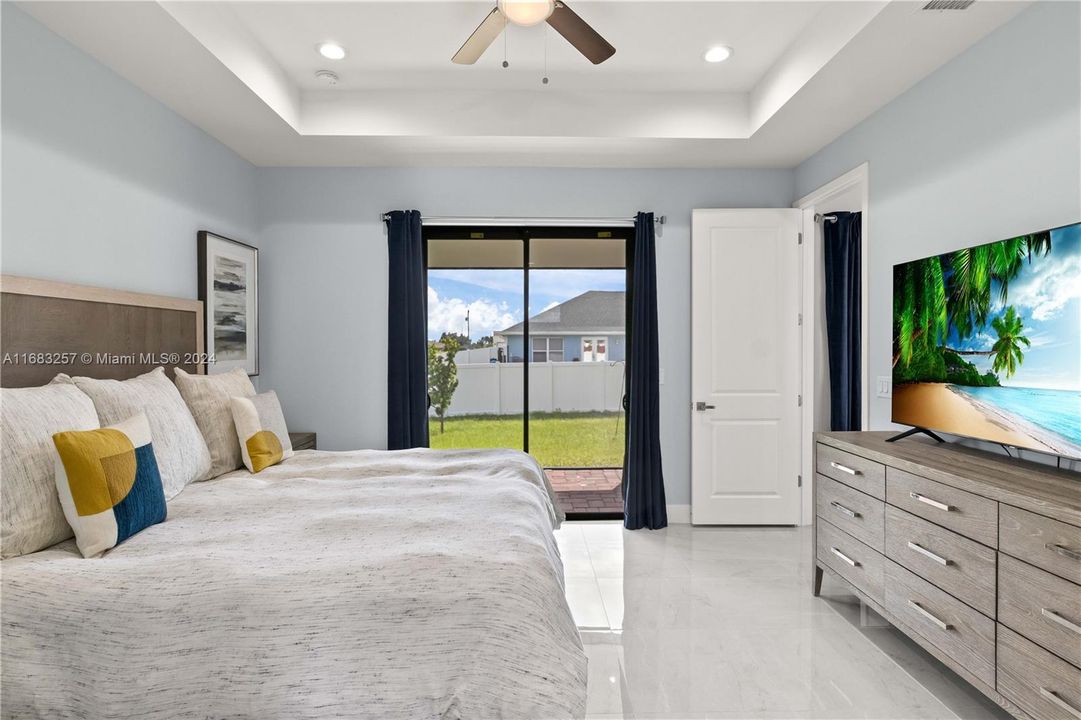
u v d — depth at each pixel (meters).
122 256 2.59
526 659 1.33
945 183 2.50
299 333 3.99
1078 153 1.89
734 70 3.17
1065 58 1.93
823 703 1.96
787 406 3.98
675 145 3.57
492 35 2.17
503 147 3.61
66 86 2.27
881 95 2.83
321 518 1.86
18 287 2.01
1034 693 1.53
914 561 2.04
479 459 2.78
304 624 1.34
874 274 3.03
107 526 1.59
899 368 2.61
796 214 3.96
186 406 2.42
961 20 2.17
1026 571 1.55
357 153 3.70
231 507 2.02
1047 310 1.82
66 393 1.79
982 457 2.14
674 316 4.08
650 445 3.98
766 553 3.46
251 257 3.81
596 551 3.50
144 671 1.30
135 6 2.05
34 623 1.32
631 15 2.62
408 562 1.49
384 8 2.56
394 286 3.90
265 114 3.05
